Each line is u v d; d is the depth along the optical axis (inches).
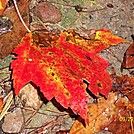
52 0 17.1
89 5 17.4
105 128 14.1
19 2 14.7
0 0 13.7
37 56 12.7
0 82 14.7
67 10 17.0
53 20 16.2
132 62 15.2
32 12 16.2
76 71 12.6
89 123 13.9
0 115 14.0
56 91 12.2
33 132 14.0
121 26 17.0
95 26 16.8
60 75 12.4
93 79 12.8
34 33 13.3
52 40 13.2
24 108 14.4
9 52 14.5
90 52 13.4
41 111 14.5
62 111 14.6
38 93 14.3
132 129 14.1
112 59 16.0
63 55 12.9
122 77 15.3
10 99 14.4
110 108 14.3
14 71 12.5
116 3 17.7
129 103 14.5
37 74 12.4
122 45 16.4
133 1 17.9
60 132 14.1
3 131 13.8
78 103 12.3
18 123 13.9
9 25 14.3
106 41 14.5
